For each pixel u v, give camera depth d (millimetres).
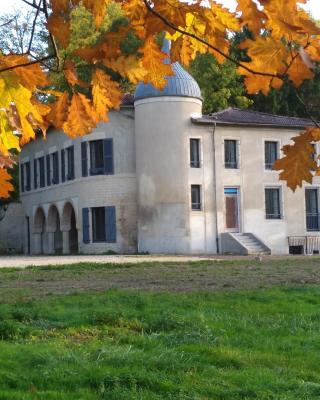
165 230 34188
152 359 7039
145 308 10938
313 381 6625
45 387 6188
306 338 8617
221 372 6727
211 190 34906
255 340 8406
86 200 36625
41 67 2574
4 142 2725
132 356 7168
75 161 37656
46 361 7070
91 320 9664
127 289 14641
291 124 37156
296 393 5969
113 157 35750
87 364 6883
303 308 11227
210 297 12531
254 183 36000
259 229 35812
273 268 20844
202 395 5898
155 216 34344
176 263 23562
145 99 34594
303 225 36969
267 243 35906
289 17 1982
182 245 33969
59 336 8859
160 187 34250
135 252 35125
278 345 8133
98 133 36188
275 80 2232
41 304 11727
